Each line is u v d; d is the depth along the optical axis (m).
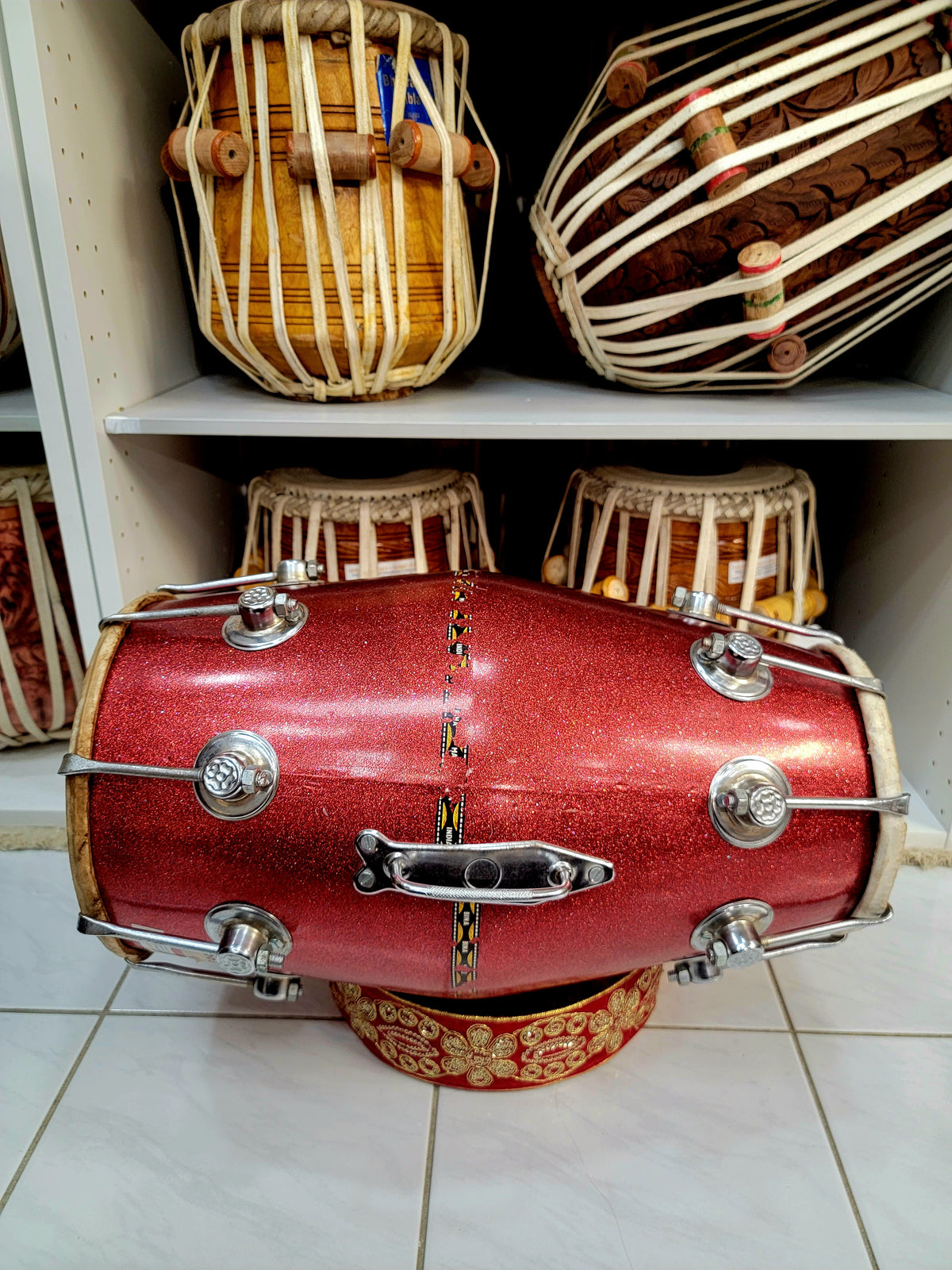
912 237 0.76
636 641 0.56
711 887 0.52
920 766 0.93
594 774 0.50
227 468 1.13
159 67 0.88
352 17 0.67
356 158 0.69
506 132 1.12
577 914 0.51
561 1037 0.61
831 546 1.19
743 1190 0.57
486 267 0.86
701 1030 0.69
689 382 0.87
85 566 0.80
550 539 1.13
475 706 0.51
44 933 0.78
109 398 0.78
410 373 0.83
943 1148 0.60
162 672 0.53
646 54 0.76
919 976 0.75
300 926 0.52
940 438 0.83
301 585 0.63
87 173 0.73
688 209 0.74
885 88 0.70
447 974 0.54
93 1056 0.66
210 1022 0.70
